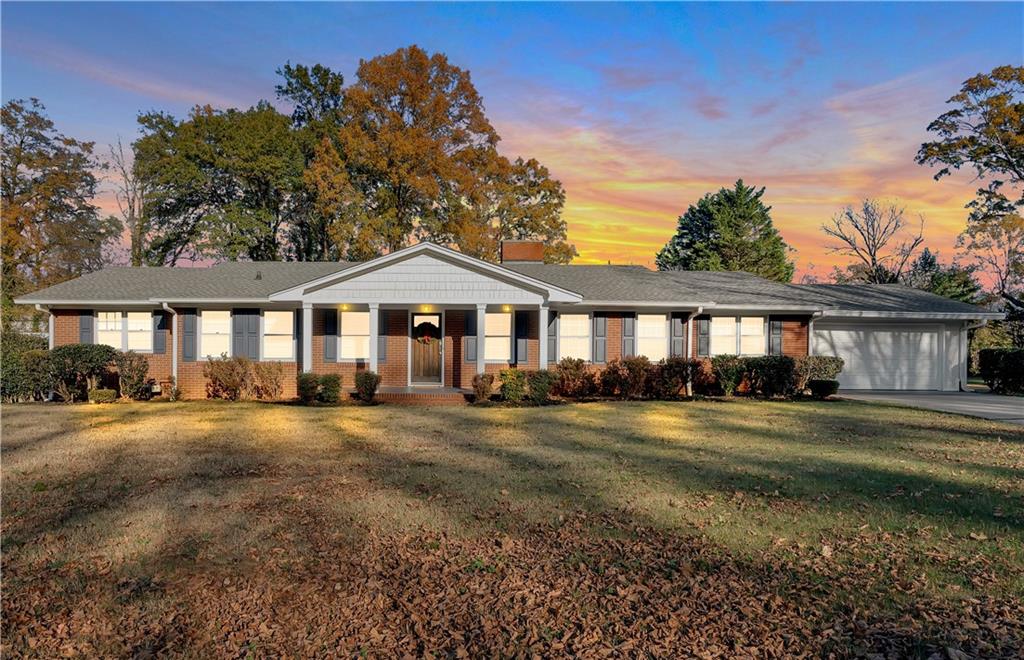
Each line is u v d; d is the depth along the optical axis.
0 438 11.38
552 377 17.66
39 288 32.59
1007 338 30.62
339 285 17.80
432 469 8.66
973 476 8.16
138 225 35.34
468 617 4.34
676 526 6.10
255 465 9.00
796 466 8.82
